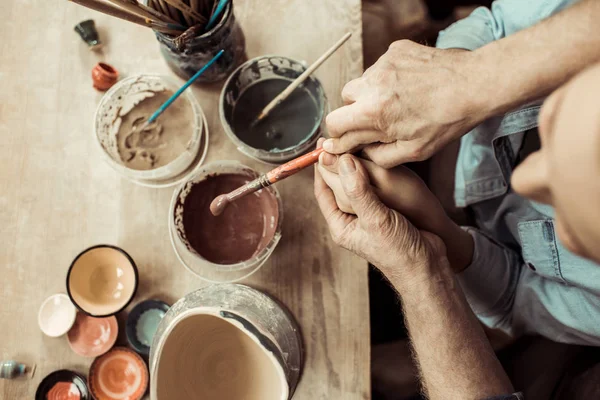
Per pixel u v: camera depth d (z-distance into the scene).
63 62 0.98
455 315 0.79
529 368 1.09
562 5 0.81
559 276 0.89
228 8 0.84
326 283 0.91
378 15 1.45
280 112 0.96
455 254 0.96
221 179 0.95
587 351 1.03
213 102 0.97
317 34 0.99
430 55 0.66
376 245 0.75
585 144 0.26
